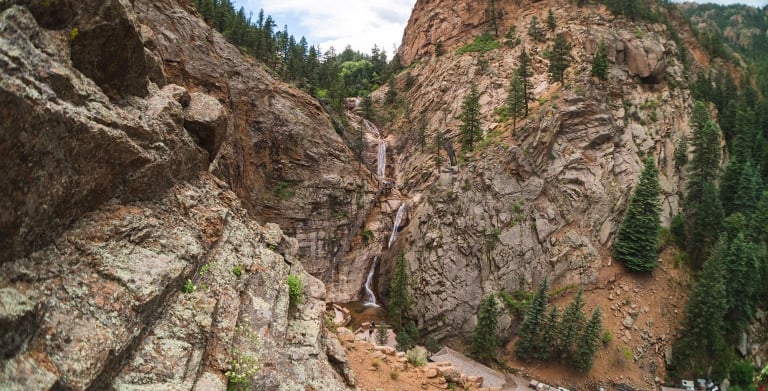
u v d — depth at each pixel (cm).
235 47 6988
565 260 6294
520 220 6481
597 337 5166
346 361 1381
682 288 6175
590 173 6794
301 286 1396
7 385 566
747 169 6844
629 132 7281
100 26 979
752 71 12244
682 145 7269
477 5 11819
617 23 9512
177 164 1252
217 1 8969
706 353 5453
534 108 7675
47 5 865
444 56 11175
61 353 676
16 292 651
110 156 933
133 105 1149
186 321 947
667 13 11925
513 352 5622
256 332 1073
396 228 7738
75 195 845
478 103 8694
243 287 1164
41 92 743
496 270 6247
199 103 1488
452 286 6269
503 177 6756
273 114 7031
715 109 8862
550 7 10800
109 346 738
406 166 9050
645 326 5812
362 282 7238
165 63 5428
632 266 6231
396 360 1761
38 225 748
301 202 7031
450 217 6725
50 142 750
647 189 6281
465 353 5803
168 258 990
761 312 6169
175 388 804
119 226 945
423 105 10144
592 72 7500
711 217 6341
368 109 10525
